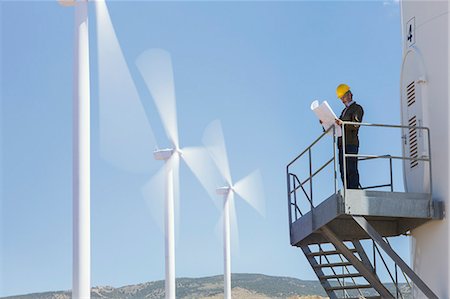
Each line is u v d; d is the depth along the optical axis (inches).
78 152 922.1
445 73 828.0
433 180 824.9
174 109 1648.6
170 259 1796.3
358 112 836.0
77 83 935.0
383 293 855.7
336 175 786.8
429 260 828.6
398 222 856.3
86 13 948.0
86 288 902.4
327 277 895.1
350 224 848.3
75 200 913.5
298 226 883.4
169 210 1772.9
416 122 863.1
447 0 837.2
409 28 890.7
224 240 2001.7
